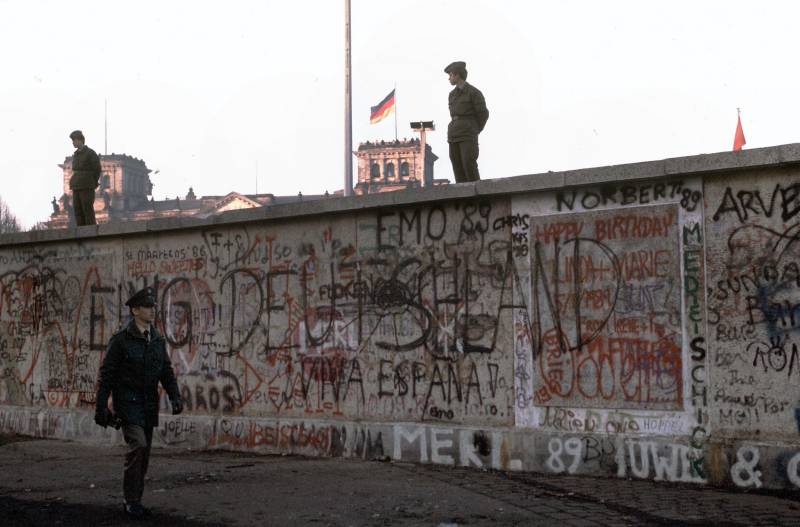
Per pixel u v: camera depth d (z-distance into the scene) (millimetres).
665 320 9742
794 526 7332
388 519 7824
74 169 16875
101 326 14828
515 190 10648
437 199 11258
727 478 9188
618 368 10016
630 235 10016
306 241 12570
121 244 14625
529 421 10586
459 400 11125
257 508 8414
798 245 8984
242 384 13094
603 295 10172
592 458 10055
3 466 11594
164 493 9273
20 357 15859
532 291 10656
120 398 8195
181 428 13539
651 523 7484
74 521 8016
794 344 8961
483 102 12344
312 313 12461
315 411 12352
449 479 9906
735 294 9320
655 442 9656
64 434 14984
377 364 11820
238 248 13250
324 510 8258
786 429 8961
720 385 9359
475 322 11062
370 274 11953
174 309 13906
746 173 9312
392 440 11523
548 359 10492
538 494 8875
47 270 15602
